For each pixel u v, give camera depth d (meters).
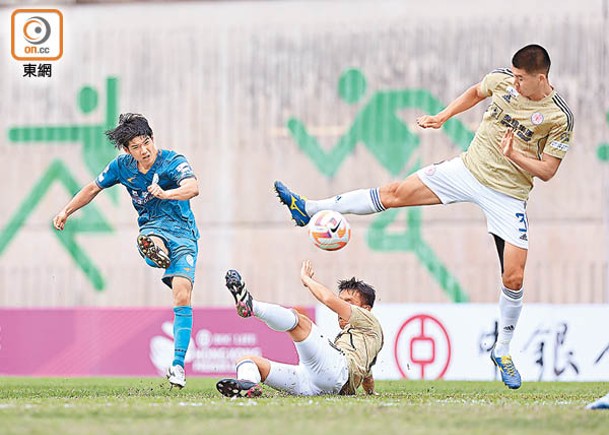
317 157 62.56
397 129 61.78
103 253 62.44
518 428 14.26
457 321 40.31
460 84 61.34
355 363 21.08
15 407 17.19
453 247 59.41
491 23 61.22
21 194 64.12
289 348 43.31
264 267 62.00
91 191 24.48
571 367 39.44
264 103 63.28
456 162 22.95
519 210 22.56
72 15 65.06
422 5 62.06
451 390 29.06
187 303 23.27
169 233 23.69
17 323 47.44
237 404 17.72
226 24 63.84
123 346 45.91
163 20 64.44
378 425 14.30
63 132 64.31
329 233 21.66
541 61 21.50
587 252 59.06
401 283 59.72
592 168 59.53
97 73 64.50
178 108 64.00
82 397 21.38
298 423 14.45
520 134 22.16
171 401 18.70
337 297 21.41
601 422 15.09
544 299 58.97
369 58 62.38
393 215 59.88
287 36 63.31
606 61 59.94
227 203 63.03
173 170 23.73
